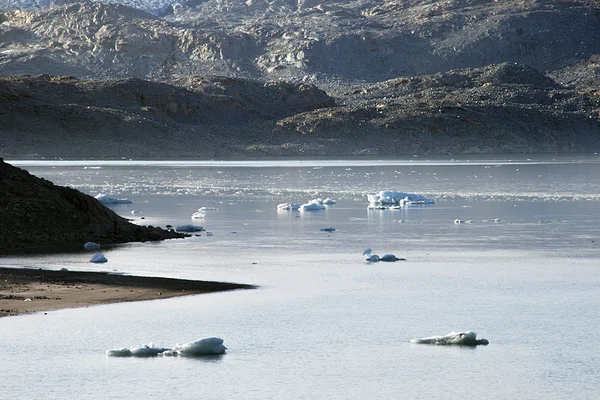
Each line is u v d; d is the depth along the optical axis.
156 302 68.44
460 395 47.50
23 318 62.34
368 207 163.38
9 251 93.56
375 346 56.59
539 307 67.81
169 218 140.50
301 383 49.28
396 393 47.78
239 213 150.88
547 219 139.50
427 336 58.94
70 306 66.31
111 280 77.12
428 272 84.06
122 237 105.38
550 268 86.75
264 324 61.94
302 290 74.19
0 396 46.97
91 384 48.81
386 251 99.75
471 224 131.12
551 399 46.88
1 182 103.81
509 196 195.12
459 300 70.38
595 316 64.69
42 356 53.75
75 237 101.31
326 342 57.44
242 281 78.31
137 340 57.25
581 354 54.78
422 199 175.00
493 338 58.56
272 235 115.31
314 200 171.62
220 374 50.75
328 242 108.06
